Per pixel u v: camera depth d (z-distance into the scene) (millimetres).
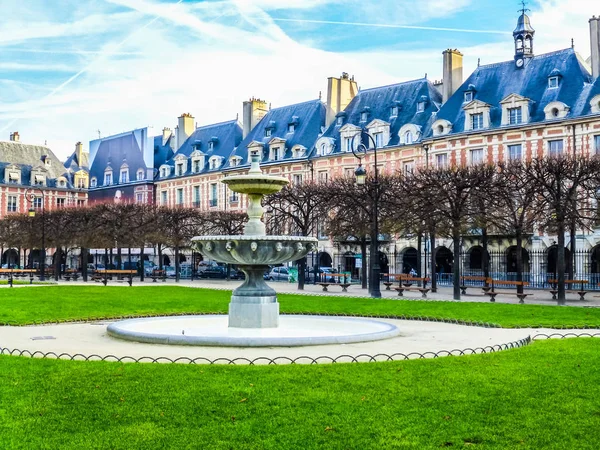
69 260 83688
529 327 18266
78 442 7148
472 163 47000
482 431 7609
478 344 14312
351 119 62531
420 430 7617
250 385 9594
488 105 50781
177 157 78625
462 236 49031
